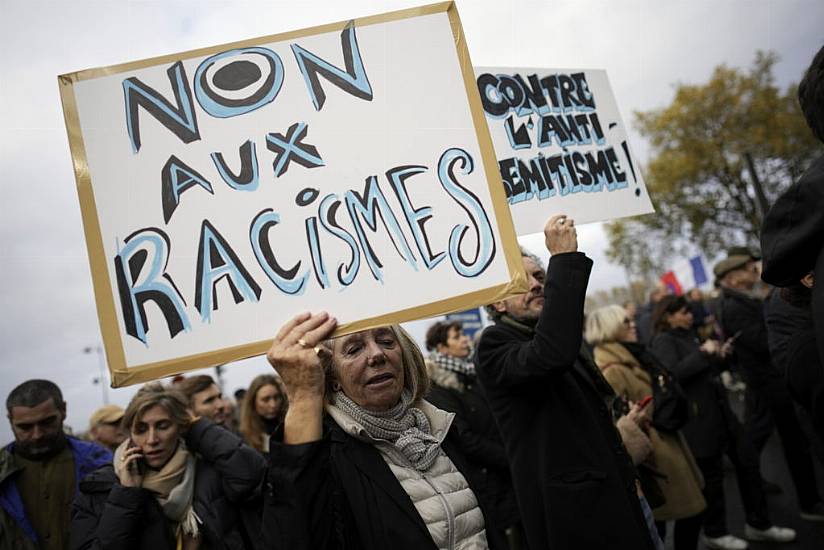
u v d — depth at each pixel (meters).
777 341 2.47
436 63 1.73
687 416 3.40
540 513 2.14
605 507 2.04
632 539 2.02
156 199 1.60
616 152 2.72
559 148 2.62
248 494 2.36
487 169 1.68
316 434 1.42
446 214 1.65
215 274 1.57
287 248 1.60
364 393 1.65
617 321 3.61
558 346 1.96
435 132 1.69
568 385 2.22
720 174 21.66
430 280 1.61
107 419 3.87
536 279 2.42
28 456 2.81
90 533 2.30
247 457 2.42
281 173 1.64
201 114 1.66
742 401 9.64
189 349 1.53
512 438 2.25
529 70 2.66
